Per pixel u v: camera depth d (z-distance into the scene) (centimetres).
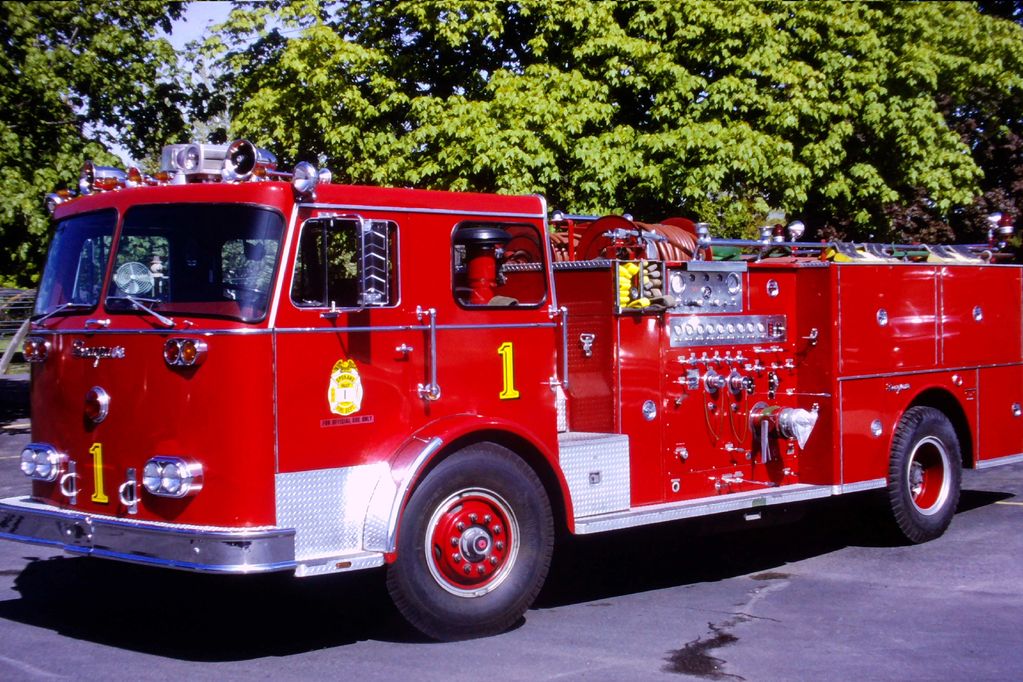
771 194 1538
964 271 902
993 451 928
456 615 577
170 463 529
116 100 1625
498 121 1342
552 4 1416
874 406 816
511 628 608
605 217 743
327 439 550
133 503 550
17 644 574
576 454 652
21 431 1602
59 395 592
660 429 710
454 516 581
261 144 1424
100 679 512
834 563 780
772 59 1450
